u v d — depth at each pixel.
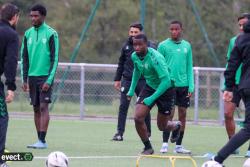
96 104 50.50
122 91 33.94
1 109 21.16
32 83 29.09
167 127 27.72
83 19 87.94
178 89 29.30
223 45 78.75
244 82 21.70
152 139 35.75
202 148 32.00
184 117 29.45
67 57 83.12
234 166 25.27
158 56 25.69
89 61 82.38
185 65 29.47
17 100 52.00
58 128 40.66
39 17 28.73
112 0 86.94
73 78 50.38
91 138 34.84
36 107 29.41
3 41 21.28
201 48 77.56
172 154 28.81
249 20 21.91
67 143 31.91
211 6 83.25
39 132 29.64
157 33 83.62
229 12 82.88
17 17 22.00
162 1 84.88
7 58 21.22
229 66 22.03
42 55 28.84
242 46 21.81
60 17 88.31
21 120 45.72
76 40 84.75
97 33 85.19
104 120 48.72
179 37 29.44
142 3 52.75
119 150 29.47
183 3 84.19
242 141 21.50
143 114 26.06
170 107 26.86
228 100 22.19
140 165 24.77
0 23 21.59
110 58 82.94
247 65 21.78
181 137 29.28
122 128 34.03
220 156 21.59
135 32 33.53
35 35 28.98
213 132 41.16
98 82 50.50
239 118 45.38
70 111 50.25
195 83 47.72
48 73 28.94
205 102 48.50
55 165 19.48
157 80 26.05
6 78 21.27
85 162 25.17
